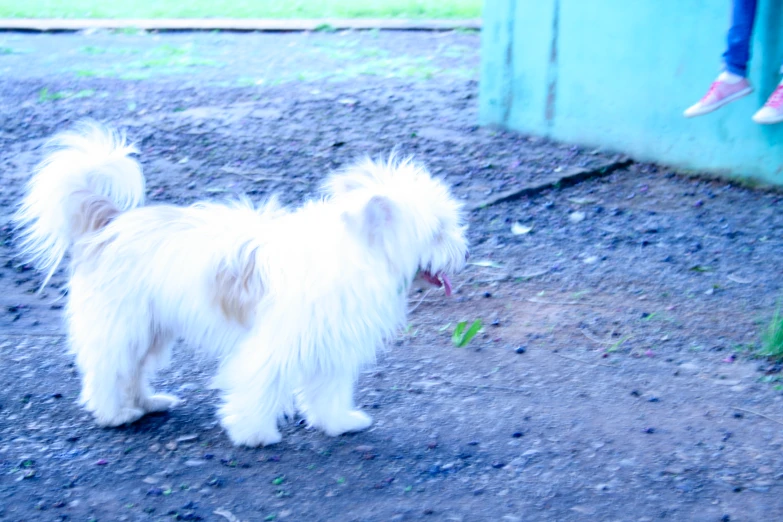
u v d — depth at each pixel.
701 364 2.62
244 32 7.68
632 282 2.95
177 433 2.42
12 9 8.64
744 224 3.24
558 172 3.66
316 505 2.25
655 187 3.55
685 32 3.53
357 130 4.35
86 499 2.26
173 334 2.41
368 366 2.62
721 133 3.54
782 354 2.63
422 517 2.23
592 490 2.29
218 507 2.25
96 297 2.36
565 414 2.47
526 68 4.14
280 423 2.45
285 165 3.79
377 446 2.39
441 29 7.66
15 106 4.91
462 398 2.52
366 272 2.26
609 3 3.73
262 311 2.30
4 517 2.22
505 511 2.24
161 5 9.01
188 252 2.32
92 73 5.89
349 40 7.23
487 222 3.27
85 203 2.38
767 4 3.33
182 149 4.03
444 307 2.85
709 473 2.32
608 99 3.87
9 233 3.18
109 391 2.40
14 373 2.58
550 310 2.83
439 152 3.98
